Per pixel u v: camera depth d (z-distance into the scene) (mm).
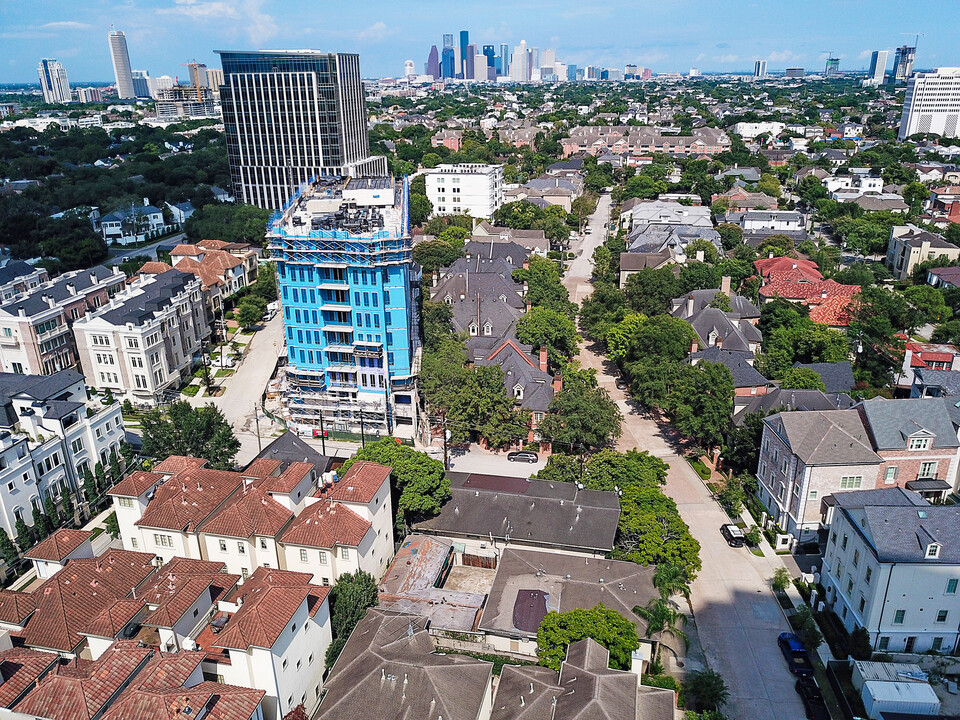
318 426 116500
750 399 107188
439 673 58000
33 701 51000
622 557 78938
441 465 87188
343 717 55562
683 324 123062
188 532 74250
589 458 95750
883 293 145625
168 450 98750
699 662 69438
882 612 67750
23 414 89438
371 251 106750
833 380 116000
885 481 84750
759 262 178000
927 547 65875
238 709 51250
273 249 111000
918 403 86875
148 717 47969
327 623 65688
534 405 110438
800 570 82562
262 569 65562
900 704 61594
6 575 81125
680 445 111375
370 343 113375
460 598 73875
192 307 141750
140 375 121375
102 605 64312
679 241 187750
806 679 66312
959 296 156250
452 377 110938
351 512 73750
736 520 92375
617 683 56281
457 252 184125
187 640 59406
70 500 90750
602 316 149125
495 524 84188
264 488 77062
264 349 149500
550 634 63219
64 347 124500
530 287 156250
